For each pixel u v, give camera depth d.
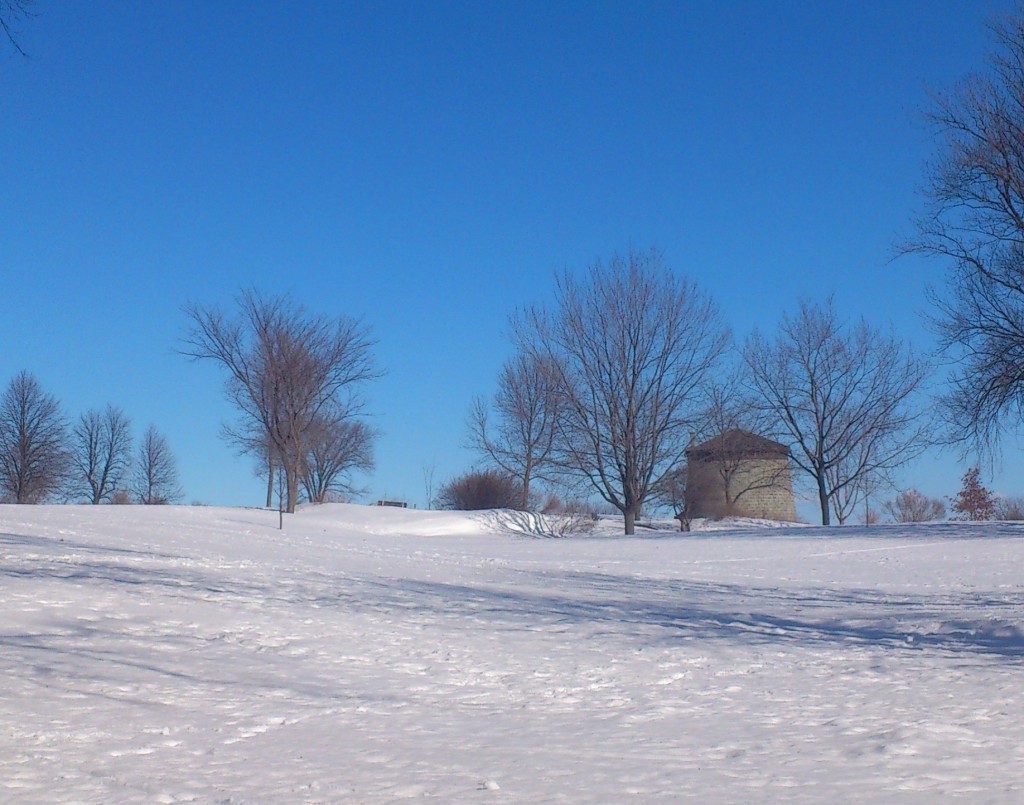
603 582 21.94
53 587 13.20
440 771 6.71
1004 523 41.56
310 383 52.34
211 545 24.89
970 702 9.48
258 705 8.58
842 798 6.09
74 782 6.11
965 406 34.81
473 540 41.44
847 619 16.16
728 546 34.75
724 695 9.91
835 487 55.16
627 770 6.83
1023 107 33.97
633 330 50.03
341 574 19.48
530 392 60.00
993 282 34.66
